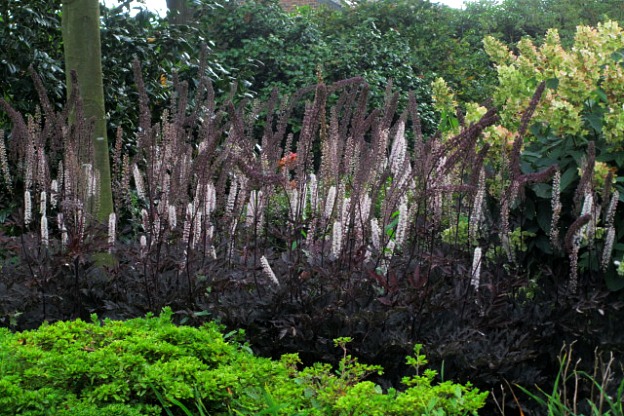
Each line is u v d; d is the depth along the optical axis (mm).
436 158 3928
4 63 6691
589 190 4105
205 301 4086
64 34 5203
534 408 3785
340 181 4234
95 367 2793
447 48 18438
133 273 4352
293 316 3906
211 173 4281
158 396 2744
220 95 8500
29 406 2643
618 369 4082
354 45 14445
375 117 4180
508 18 25406
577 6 26219
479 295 4211
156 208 4379
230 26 14766
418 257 4270
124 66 7535
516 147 4086
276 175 3756
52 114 4414
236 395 2963
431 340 3842
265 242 4547
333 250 3959
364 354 3715
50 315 4176
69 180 4328
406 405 2893
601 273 4320
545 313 4160
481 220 4656
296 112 13047
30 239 4578
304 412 2910
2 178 5824
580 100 4719
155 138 4477
